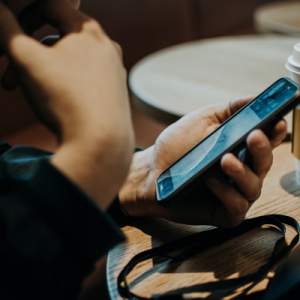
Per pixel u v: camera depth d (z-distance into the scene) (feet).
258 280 1.11
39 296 0.86
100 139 0.89
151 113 2.93
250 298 1.05
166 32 10.73
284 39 4.66
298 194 1.61
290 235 1.33
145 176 1.57
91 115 0.90
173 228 1.51
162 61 4.18
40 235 0.85
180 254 1.30
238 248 1.32
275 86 1.27
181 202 1.42
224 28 14.37
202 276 1.20
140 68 4.00
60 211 0.87
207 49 4.52
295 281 0.98
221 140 1.26
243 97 1.49
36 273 0.85
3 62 6.07
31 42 0.96
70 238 0.89
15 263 0.84
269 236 1.36
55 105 0.91
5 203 0.87
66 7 1.09
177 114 2.65
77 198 0.87
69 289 0.94
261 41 4.67
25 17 1.14
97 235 0.91
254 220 1.40
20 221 0.85
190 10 11.68
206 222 1.38
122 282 1.22
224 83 3.22
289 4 7.91
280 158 1.96
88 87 0.92
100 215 0.90
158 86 3.33
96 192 0.91
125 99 0.98
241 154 1.36
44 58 0.93
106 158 0.90
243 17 15.65
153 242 1.42
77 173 0.89
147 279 1.22
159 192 1.31
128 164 0.97
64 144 0.91
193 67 3.83
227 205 1.21
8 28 0.98
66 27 1.05
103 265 3.67
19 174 1.29
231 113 1.56
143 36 9.86
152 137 7.38
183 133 1.59
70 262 0.91
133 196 1.56
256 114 1.20
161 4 10.27
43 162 0.89
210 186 1.19
